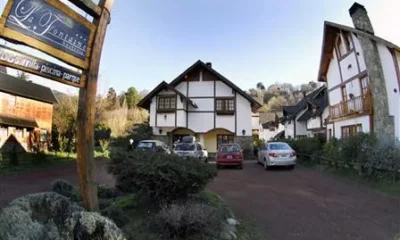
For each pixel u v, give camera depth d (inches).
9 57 159.5
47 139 1145.4
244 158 1243.8
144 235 232.8
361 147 605.0
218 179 606.2
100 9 221.0
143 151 321.7
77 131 211.2
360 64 858.8
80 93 212.4
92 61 213.6
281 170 753.6
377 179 519.2
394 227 296.2
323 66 1116.5
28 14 167.5
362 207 371.9
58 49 186.5
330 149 743.1
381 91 751.7
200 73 1328.7
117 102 2421.3
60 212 195.5
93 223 181.9
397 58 729.0
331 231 284.2
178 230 235.8
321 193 456.8
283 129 2183.8
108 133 1445.6
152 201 301.0
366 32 791.7
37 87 1234.6
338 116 1001.5
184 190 294.4
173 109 1263.5
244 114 1294.3
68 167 850.1
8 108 1032.2
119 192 356.2
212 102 1312.7
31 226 164.2
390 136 619.5
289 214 341.1
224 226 267.7
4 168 713.6
